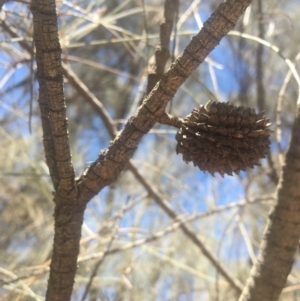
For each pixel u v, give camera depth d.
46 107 0.14
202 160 0.12
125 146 0.13
